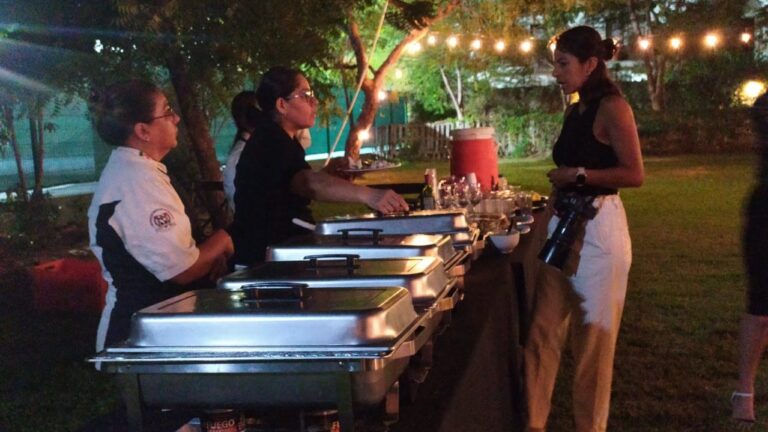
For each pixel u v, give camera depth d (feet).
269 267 6.11
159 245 7.16
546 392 10.87
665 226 32.40
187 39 19.56
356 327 4.35
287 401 4.38
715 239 29.22
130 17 17.97
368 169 14.89
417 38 46.19
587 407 10.34
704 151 67.21
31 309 21.50
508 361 9.47
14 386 15.78
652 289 22.07
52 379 16.17
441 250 7.13
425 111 88.74
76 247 29.53
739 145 66.23
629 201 40.01
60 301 20.95
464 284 8.93
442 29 63.46
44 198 31.32
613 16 75.92
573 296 10.16
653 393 14.53
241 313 4.47
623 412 13.67
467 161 15.66
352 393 4.31
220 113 30.63
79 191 38.83
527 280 11.11
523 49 65.46
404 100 91.09
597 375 10.23
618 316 10.12
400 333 4.57
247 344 4.43
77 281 20.81
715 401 14.06
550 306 10.51
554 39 10.48
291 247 6.98
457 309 7.78
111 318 7.29
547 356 10.71
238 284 5.49
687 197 40.68
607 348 10.09
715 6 70.38
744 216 12.20
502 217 11.87
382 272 5.65
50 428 13.70
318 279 5.52
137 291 7.27
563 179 9.78
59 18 19.07
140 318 4.58
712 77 70.03
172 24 18.75
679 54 71.10
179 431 4.83
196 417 5.14
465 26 60.75
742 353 12.44
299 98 9.32
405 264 5.95
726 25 69.82
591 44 9.84
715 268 24.49
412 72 78.79
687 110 68.85
